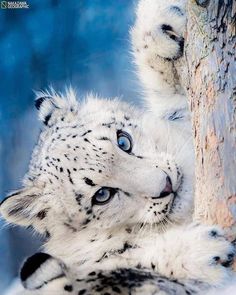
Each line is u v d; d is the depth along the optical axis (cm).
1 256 111
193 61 78
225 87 76
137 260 80
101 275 78
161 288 75
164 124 91
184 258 77
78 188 84
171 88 94
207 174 76
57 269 77
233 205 75
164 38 91
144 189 83
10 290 91
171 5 91
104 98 94
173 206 84
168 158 85
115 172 84
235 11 75
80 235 85
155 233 83
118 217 84
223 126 76
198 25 77
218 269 76
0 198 110
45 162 87
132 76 110
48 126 90
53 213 85
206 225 77
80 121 88
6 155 111
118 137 87
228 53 76
